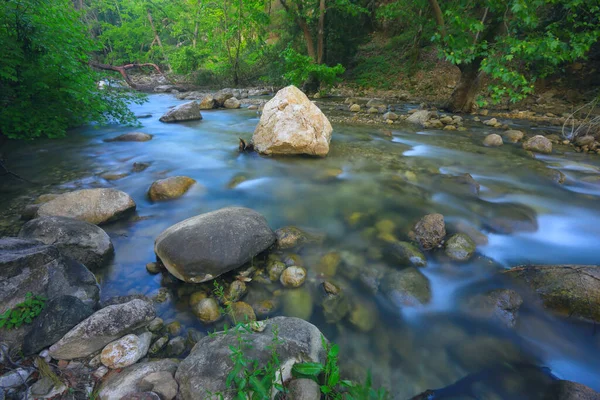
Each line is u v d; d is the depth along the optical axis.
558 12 11.96
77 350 2.06
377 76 18.12
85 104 7.61
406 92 15.95
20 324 2.16
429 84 15.90
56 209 3.66
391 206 4.58
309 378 1.94
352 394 1.79
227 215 3.37
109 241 3.32
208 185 5.22
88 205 3.83
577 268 2.87
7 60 5.72
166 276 3.06
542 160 6.75
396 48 19.59
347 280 3.11
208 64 25.05
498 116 11.21
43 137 7.71
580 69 12.18
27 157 6.34
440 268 3.30
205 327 2.53
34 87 6.45
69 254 2.96
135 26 33.97
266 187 5.21
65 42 6.77
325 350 2.22
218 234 3.06
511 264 3.41
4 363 1.97
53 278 2.43
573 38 7.44
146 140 7.81
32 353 2.05
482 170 6.08
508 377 2.22
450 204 4.65
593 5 8.03
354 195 4.93
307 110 6.54
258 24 20.66
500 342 2.49
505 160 6.63
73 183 5.11
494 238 3.89
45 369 1.97
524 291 2.93
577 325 2.60
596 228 4.19
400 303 2.84
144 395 1.75
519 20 8.20
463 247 3.46
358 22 19.56
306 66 14.79
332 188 5.18
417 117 10.06
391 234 3.86
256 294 2.90
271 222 4.13
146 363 2.08
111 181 5.26
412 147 7.50
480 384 2.17
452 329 2.61
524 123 10.17
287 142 6.31
